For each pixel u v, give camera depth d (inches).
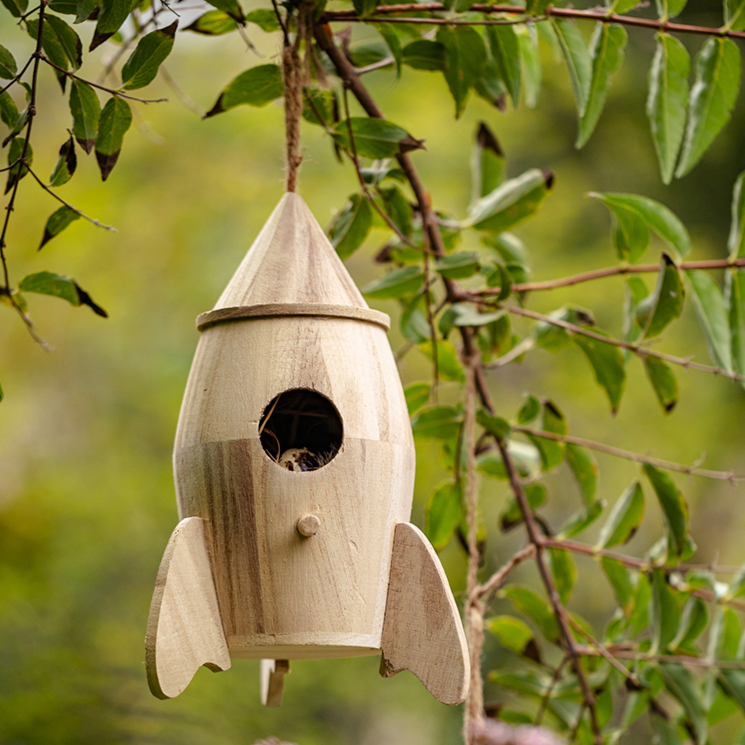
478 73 77.6
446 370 96.6
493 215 87.0
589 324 91.5
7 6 59.7
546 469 95.3
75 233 243.0
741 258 82.0
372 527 57.5
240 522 56.2
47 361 254.7
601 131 267.0
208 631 54.9
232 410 57.1
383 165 88.0
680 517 88.1
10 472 247.3
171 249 246.5
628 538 91.5
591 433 255.0
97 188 244.1
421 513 241.3
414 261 93.9
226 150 250.8
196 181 249.0
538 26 86.1
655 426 252.7
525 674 100.5
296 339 58.1
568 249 262.7
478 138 97.4
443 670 55.1
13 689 177.3
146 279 249.3
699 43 223.8
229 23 74.5
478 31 79.9
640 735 209.6
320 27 73.6
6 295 71.2
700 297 81.4
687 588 93.5
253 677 205.5
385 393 59.7
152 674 50.5
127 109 62.0
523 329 253.9
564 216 263.9
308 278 61.3
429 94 256.8
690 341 254.8
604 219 265.9
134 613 228.2
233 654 61.1
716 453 254.4
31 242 241.4
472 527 82.0
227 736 189.5
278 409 61.1
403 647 57.0
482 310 88.5
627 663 97.3
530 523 91.7
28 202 239.8
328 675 231.5
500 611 220.8
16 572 221.5
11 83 58.5
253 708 200.4
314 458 59.9
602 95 74.7
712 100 74.5
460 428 90.7
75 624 211.2
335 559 56.4
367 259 241.6
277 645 55.9
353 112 249.4
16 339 251.6
